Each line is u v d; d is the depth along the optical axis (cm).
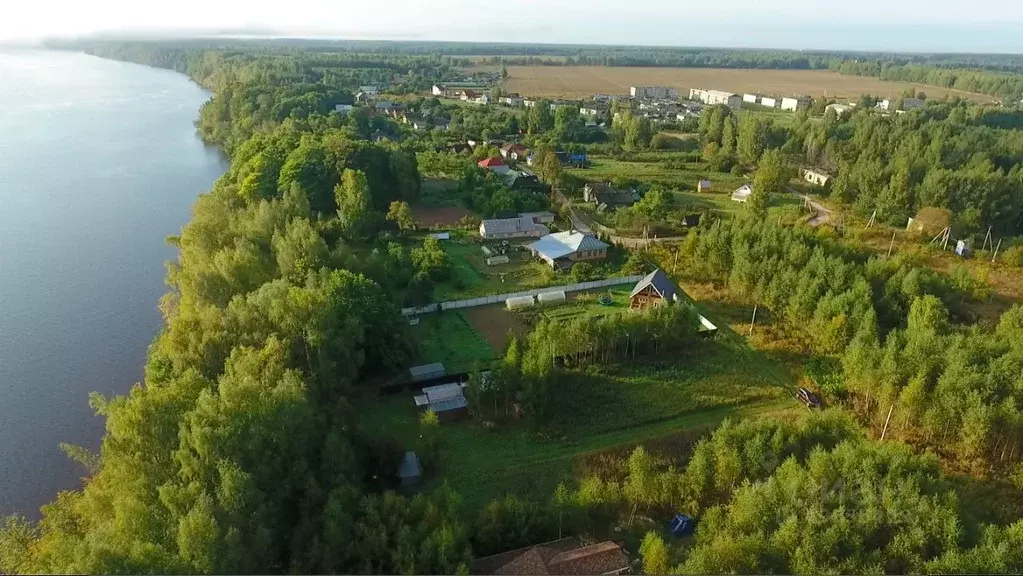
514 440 6469
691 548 4738
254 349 6134
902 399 6222
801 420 6269
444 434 6550
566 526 5125
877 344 6969
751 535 4588
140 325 9081
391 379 7362
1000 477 5841
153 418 4894
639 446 5869
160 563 3841
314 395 5903
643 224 12650
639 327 7775
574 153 18950
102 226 12812
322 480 5062
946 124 19650
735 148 18950
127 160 17950
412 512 4869
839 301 7856
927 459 5159
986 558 4316
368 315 7375
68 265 10944
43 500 6047
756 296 9038
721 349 8138
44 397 7456
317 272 8138
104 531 4103
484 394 6869
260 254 8662
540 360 6712
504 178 15662
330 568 4466
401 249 10569
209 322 6575
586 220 13438
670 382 7425
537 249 11069
